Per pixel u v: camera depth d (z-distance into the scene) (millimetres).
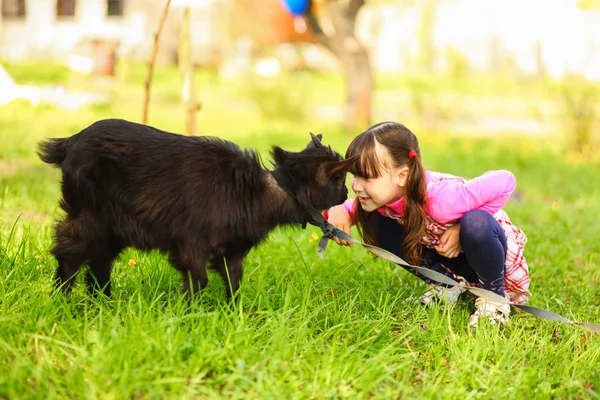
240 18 28500
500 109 21797
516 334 3609
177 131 12312
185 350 3045
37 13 24766
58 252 3674
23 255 4070
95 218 3598
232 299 3500
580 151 13000
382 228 4188
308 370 3053
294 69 29578
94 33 24562
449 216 3789
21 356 2920
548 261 5320
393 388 3047
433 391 2971
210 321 3291
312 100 20750
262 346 3182
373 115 17078
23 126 11062
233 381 2906
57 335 3139
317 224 3863
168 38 24969
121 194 3539
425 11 31547
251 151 3719
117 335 3029
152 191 3508
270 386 2836
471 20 31141
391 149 3650
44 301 3455
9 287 3646
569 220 6961
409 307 4016
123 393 2686
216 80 22906
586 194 9172
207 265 3781
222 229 3570
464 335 3592
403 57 34188
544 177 10492
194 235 3549
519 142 13938
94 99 15008
